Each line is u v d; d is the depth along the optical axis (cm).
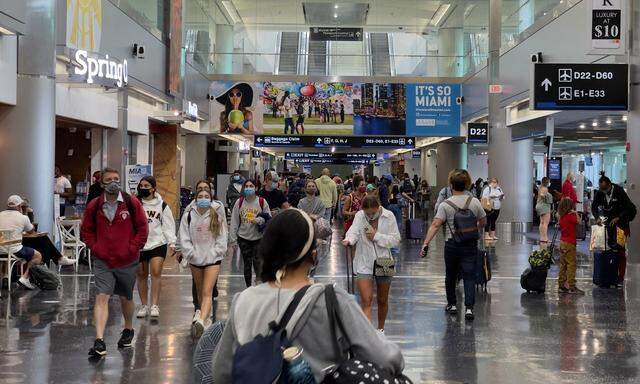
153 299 941
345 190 3195
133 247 745
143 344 787
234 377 240
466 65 3409
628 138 1614
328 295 256
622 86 1595
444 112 3434
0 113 1424
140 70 2253
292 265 268
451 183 968
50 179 1461
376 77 3441
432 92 3431
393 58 3503
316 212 1259
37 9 1434
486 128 2931
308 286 261
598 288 1248
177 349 765
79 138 2419
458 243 951
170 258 1686
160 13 2573
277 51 4025
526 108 2538
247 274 1070
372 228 804
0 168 1427
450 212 955
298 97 3444
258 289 264
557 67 1594
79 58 1588
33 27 1432
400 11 3831
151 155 2728
